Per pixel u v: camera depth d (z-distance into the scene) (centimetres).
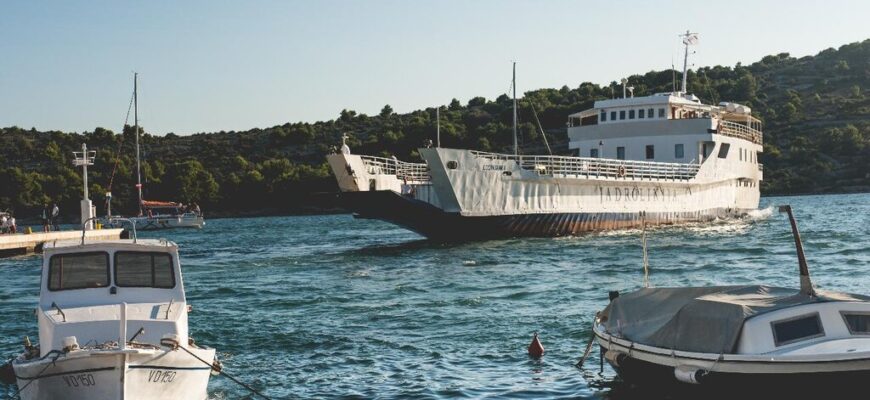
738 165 7519
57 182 14488
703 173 6712
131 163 15612
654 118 6775
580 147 7075
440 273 3953
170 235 9238
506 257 4528
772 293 1725
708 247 4941
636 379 1805
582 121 7450
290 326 2620
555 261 4294
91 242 1730
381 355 2200
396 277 3869
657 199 6438
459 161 4956
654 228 6419
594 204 5831
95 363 1448
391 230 8588
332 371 2044
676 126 6694
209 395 1845
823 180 15925
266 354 2233
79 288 1700
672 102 6769
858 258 4262
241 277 4094
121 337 1477
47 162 17175
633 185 6159
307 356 2203
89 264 1716
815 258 4338
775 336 1577
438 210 5016
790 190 15738
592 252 4697
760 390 1560
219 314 2878
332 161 4972
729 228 6606
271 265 4706
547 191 5488
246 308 3023
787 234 5941
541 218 5469
